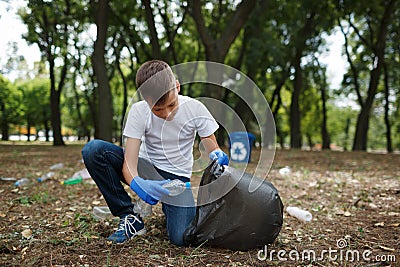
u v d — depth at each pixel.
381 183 5.15
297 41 15.60
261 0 13.03
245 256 2.20
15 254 2.17
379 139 33.69
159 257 2.15
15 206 3.53
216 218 2.29
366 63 18.39
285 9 14.17
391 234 2.67
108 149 2.43
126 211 2.52
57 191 4.44
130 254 2.20
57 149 14.66
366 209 3.56
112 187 2.47
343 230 2.81
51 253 2.16
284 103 26.12
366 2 13.58
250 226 2.23
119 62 19.22
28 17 12.71
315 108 26.56
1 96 28.00
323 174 6.32
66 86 31.00
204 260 2.13
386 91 18.67
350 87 21.41
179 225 2.38
